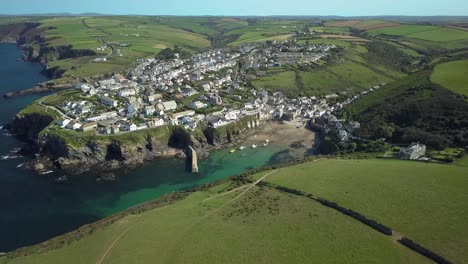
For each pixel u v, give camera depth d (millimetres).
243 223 147250
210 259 126750
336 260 122062
